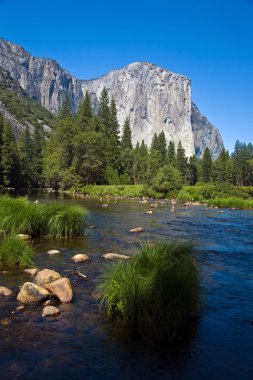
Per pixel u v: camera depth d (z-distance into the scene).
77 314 6.76
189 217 25.98
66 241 14.09
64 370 4.96
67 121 81.38
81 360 5.22
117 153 93.44
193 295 6.81
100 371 4.96
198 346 5.75
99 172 78.06
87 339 5.83
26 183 95.81
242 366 5.20
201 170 135.75
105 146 88.38
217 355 5.49
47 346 5.57
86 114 95.38
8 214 14.41
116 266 7.63
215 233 17.89
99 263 10.54
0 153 82.62
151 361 5.27
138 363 5.20
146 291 6.43
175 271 6.96
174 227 19.84
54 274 8.22
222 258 11.94
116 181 82.19
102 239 14.88
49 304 7.18
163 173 60.41
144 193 60.12
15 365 5.03
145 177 90.00
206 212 31.25
